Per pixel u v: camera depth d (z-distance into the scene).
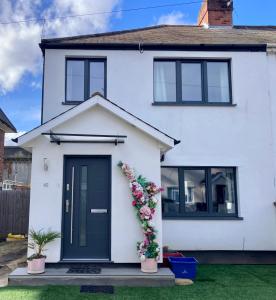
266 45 11.01
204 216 10.31
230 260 10.08
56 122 7.89
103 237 8.02
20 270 7.37
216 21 13.96
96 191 8.18
